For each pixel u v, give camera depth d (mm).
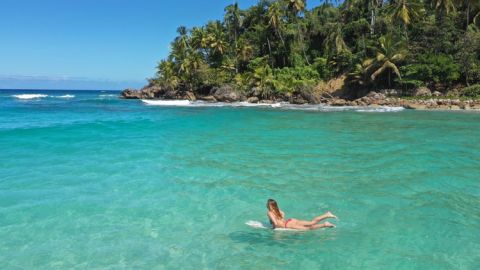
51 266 6488
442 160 14531
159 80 86375
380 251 6926
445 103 45688
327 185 11242
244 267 6379
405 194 10312
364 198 10023
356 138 20484
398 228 8000
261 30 75000
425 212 8945
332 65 67062
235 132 23250
